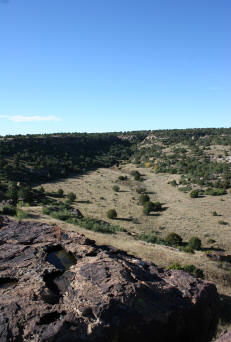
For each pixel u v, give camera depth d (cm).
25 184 6888
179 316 1009
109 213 5000
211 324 1191
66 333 820
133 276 1101
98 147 14675
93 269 1114
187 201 6481
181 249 3334
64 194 6725
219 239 4112
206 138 14750
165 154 12619
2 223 1748
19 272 1136
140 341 927
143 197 6438
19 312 887
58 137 13788
